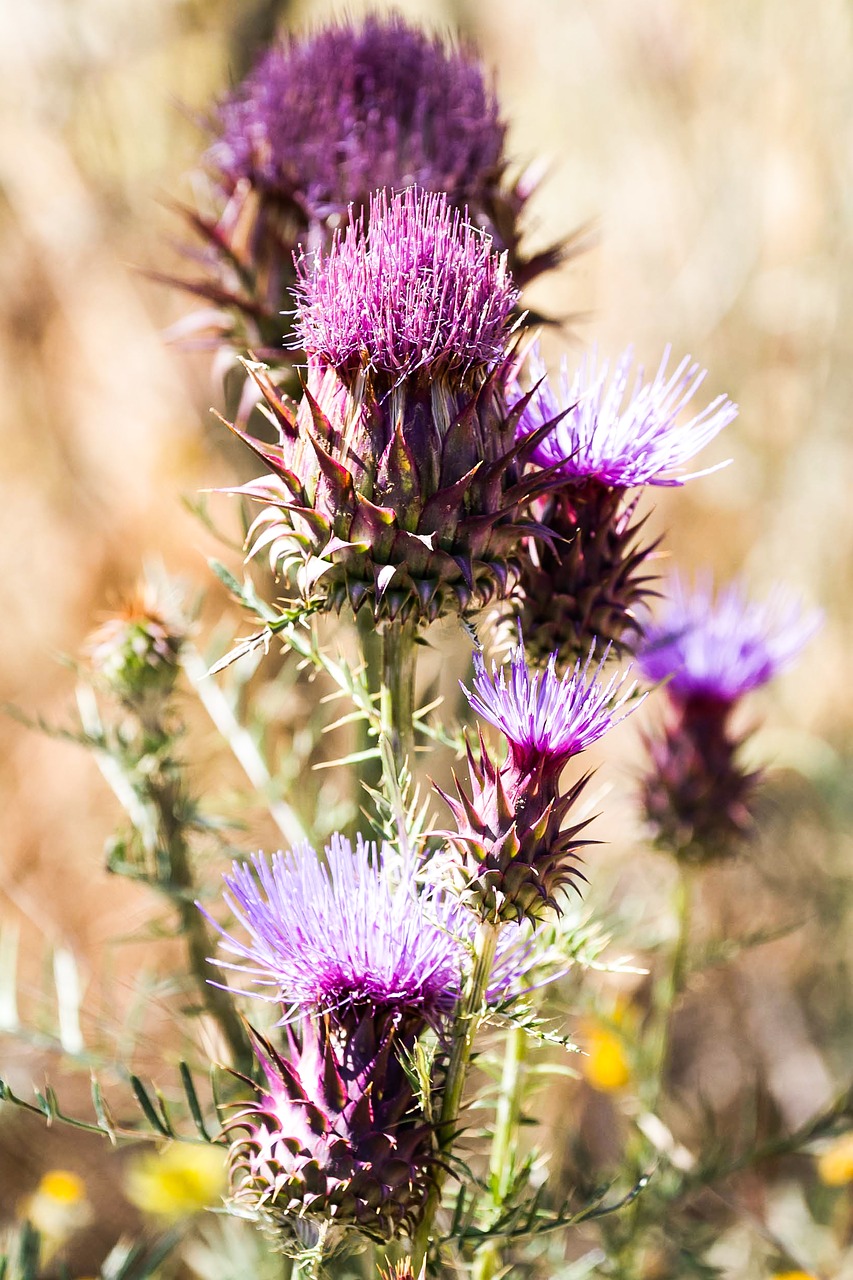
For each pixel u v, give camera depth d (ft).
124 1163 2.30
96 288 2.98
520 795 1.47
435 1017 1.51
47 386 2.99
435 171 1.70
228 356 1.77
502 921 1.48
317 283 1.50
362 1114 1.48
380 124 1.71
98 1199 2.26
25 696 2.87
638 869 2.53
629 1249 1.89
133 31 2.92
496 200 1.72
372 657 1.70
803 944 2.84
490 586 1.52
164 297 2.98
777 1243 1.99
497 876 1.46
